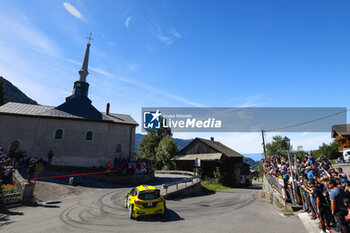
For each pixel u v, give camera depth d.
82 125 25.89
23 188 11.70
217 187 24.58
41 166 12.77
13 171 14.33
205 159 29.59
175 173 30.86
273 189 13.01
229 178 28.12
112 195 14.39
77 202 12.16
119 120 30.23
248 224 7.89
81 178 19.80
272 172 14.46
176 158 33.94
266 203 13.27
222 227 7.59
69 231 7.25
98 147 25.84
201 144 33.03
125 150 28.78
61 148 24.23
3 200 10.88
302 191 8.97
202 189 20.95
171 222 8.45
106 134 26.77
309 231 6.54
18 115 23.92
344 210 5.07
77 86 33.06
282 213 9.47
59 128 24.88
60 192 14.38
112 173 21.75
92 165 24.92
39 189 14.23
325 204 6.23
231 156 33.38
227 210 10.92
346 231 4.82
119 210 10.46
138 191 9.27
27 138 23.80
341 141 30.03
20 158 20.72
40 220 8.60
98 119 26.66
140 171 21.23
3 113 23.38
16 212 9.84
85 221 8.51
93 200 12.73
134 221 8.58
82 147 25.11
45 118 24.62
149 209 8.80
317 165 13.81
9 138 23.28
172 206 12.06
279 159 20.20
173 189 16.73
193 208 11.47
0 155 17.25
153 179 22.89
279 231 6.81
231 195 17.58
